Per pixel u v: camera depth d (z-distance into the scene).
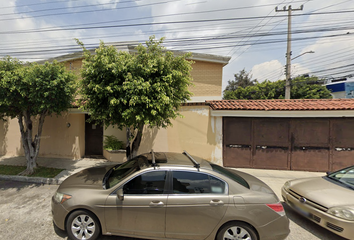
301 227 3.12
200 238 2.41
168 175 2.60
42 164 6.43
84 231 2.53
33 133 7.45
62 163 6.61
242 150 6.45
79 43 4.06
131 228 2.45
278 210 2.41
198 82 9.60
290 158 6.23
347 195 2.93
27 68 4.60
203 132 6.56
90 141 7.88
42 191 4.37
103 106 3.95
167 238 2.44
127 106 3.80
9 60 4.75
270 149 6.33
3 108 4.75
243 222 2.39
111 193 2.54
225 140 6.54
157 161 2.92
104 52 3.82
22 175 5.20
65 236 2.70
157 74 4.03
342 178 3.54
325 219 2.73
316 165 6.11
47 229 2.85
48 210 3.44
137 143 4.84
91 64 3.79
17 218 3.15
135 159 3.45
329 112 5.84
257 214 2.36
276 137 6.29
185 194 2.47
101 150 7.89
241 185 2.61
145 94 3.71
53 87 4.55
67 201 2.55
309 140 6.14
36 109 4.89
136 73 3.87
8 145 7.65
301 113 5.97
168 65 4.01
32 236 2.68
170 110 4.12
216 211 2.37
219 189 2.52
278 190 4.66
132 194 2.50
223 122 6.55
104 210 2.46
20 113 5.29
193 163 2.84
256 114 6.19
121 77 3.83
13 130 7.61
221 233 2.39
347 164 5.91
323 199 2.91
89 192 2.60
